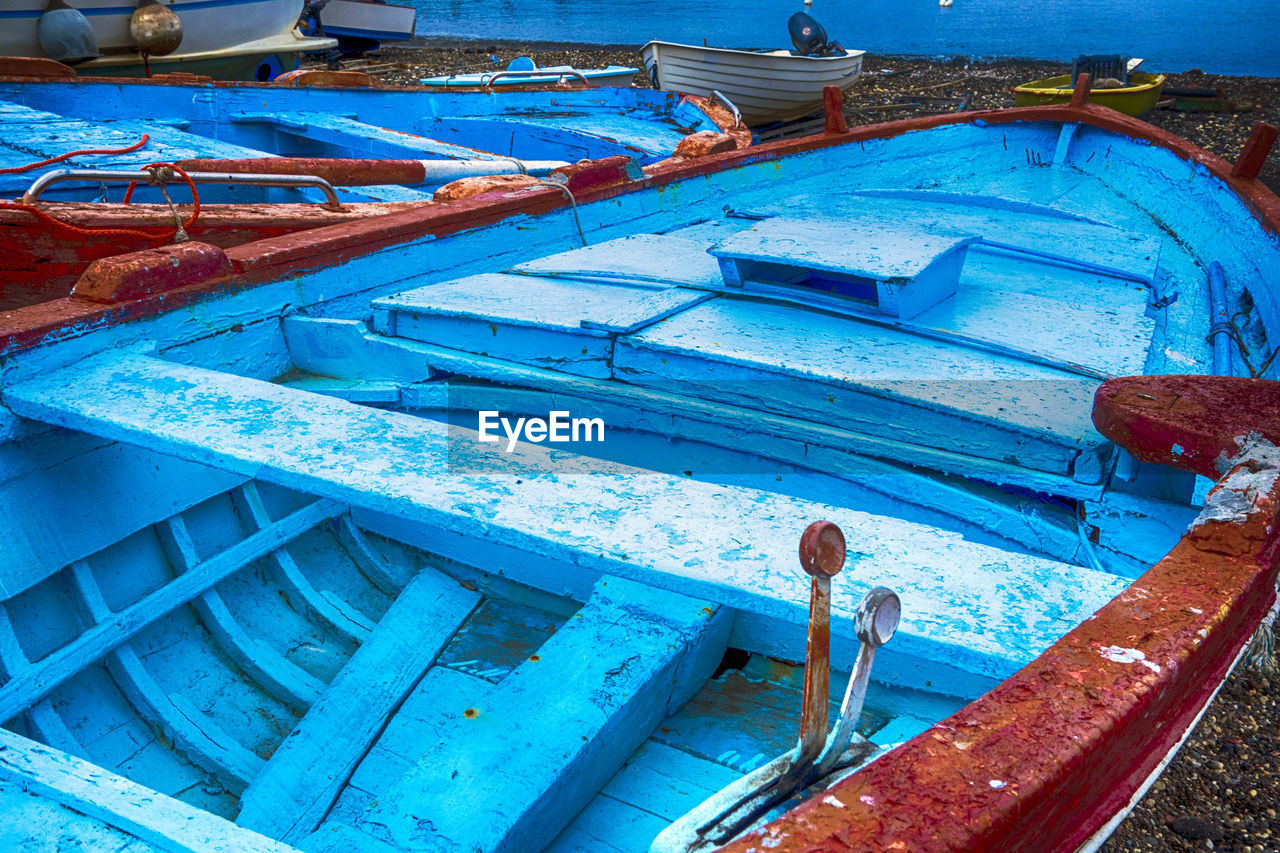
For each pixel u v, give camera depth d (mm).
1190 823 2855
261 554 2309
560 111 8172
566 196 3412
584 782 1551
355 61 18734
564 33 27531
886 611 717
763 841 635
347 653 2283
